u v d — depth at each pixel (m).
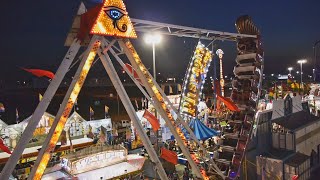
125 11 8.30
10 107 70.94
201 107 32.69
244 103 17.95
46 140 7.17
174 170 22.94
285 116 25.45
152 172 22.92
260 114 22.02
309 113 29.44
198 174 10.73
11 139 24.38
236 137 17.58
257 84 17.66
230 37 16.50
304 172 21.11
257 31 17.05
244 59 17.73
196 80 23.53
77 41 7.89
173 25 10.87
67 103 7.41
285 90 35.72
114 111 60.53
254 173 20.75
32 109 67.56
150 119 18.44
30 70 8.33
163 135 28.89
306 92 38.84
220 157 17.59
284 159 20.47
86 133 29.14
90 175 18.06
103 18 7.77
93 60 7.87
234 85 18.44
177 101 31.06
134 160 20.97
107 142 28.31
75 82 7.51
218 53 35.28
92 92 94.69
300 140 23.61
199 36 13.49
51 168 18.83
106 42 8.38
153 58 23.23
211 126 31.77
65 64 7.56
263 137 22.25
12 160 6.52
